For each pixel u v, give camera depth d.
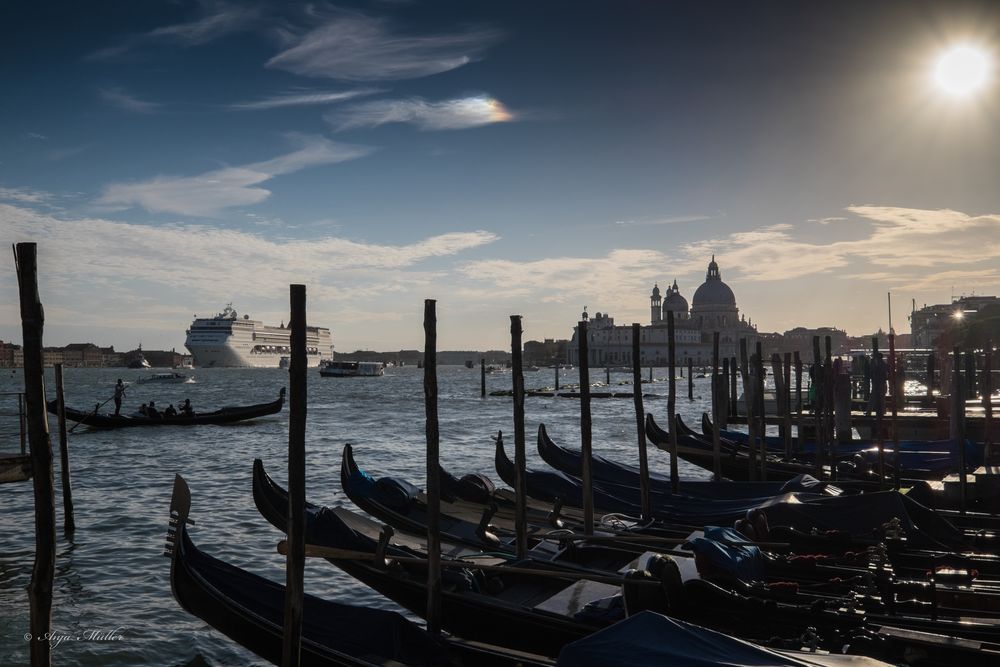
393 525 17.02
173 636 13.73
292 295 9.87
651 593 11.10
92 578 16.86
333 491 27.77
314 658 10.48
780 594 11.86
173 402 89.00
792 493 17.19
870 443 28.41
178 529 12.09
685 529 17.33
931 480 22.31
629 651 7.97
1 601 15.29
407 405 81.38
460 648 10.70
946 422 29.05
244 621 11.32
